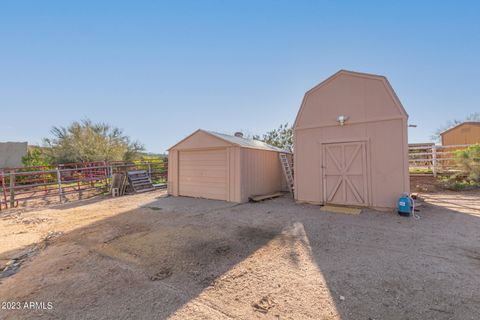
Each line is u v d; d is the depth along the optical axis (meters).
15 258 3.64
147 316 2.09
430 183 9.57
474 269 2.88
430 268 2.93
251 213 6.31
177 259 3.40
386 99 6.20
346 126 6.81
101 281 2.78
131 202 8.44
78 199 9.47
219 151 8.64
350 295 2.38
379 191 6.31
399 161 6.02
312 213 6.16
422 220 5.21
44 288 2.64
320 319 2.02
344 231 4.57
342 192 6.88
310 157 7.46
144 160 17.38
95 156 18.08
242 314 2.11
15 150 18.17
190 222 5.48
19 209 7.48
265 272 2.95
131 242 4.17
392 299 2.28
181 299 2.37
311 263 3.19
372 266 3.03
